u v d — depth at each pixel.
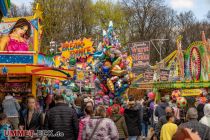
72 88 27.81
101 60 20.31
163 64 30.91
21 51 17.12
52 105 13.86
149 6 65.25
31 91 17.22
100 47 20.83
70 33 59.28
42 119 8.98
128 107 12.76
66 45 36.91
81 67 34.88
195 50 25.67
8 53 16.84
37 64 16.59
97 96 19.55
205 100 16.91
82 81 28.94
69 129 8.25
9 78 17.17
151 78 29.41
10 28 18.31
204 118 8.43
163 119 9.77
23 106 13.29
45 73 16.17
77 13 60.91
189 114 6.88
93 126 7.82
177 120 10.66
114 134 7.82
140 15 65.00
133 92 27.88
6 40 18.22
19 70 15.86
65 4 58.38
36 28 18.33
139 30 64.50
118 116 10.93
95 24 63.22
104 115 7.97
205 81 23.36
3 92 17.17
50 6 51.75
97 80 20.19
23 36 18.28
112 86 19.53
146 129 18.09
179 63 27.12
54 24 51.97
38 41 18.55
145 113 17.95
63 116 8.22
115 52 19.94
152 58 70.25
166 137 8.16
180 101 16.02
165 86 23.69
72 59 35.97
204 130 6.68
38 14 18.48
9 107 12.44
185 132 2.49
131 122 12.59
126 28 65.12
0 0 9.05
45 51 45.44
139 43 32.59
